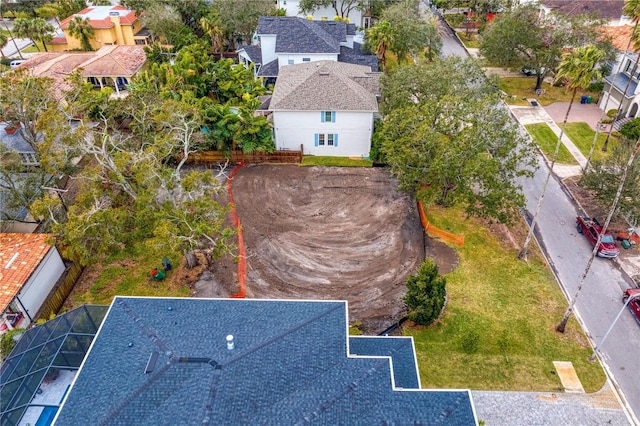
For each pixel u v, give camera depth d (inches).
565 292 1171.9
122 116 1683.1
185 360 724.0
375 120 1748.3
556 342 1037.2
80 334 860.6
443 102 1352.1
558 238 1353.3
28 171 1316.4
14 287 1054.4
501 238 1352.1
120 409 654.5
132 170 1098.1
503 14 2212.1
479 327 1071.0
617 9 2455.7
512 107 2075.5
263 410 652.7
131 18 2691.9
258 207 1473.9
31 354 833.5
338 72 1745.8
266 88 2076.8
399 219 1418.6
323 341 775.1
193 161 1707.7
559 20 2027.6
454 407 674.8
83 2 3137.3
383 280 1205.7
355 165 1681.8
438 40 2325.3
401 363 821.2
